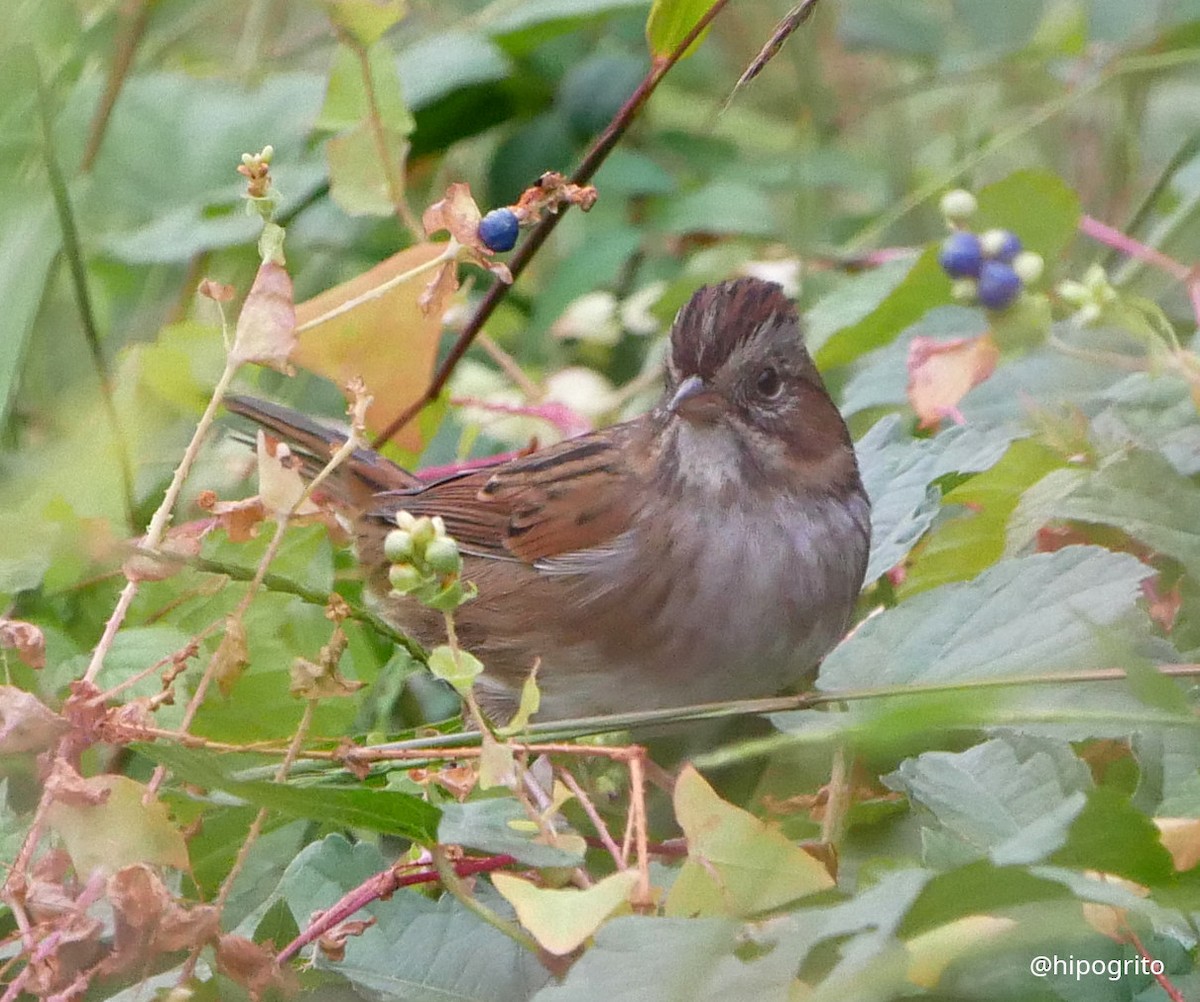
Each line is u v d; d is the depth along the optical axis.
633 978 3.55
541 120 3.80
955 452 3.67
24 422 3.70
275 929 3.59
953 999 3.57
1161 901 3.56
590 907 3.57
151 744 3.58
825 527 3.67
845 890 3.59
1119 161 3.81
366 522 3.70
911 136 3.87
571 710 3.68
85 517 3.63
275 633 3.66
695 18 3.66
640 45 3.82
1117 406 3.67
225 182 3.77
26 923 3.57
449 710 3.69
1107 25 3.82
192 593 3.65
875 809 3.62
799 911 3.57
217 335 3.69
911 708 3.56
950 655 3.62
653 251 3.81
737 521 3.66
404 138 3.71
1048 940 3.56
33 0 3.65
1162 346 3.65
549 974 3.59
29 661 3.59
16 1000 3.58
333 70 3.68
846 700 3.61
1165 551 3.63
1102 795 3.56
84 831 3.58
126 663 3.64
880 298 3.72
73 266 3.65
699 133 3.82
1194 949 3.58
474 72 3.78
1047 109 3.78
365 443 3.62
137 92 3.77
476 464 3.72
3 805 3.61
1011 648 3.62
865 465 3.68
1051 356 3.70
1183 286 3.74
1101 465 3.65
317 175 3.76
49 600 3.68
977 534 3.66
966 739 3.62
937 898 3.55
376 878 3.59
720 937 3.55
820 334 3.72
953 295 3.67
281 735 3.65
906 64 3.88
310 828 3.64
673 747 3.68
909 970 3.55
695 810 3.57
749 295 3.67
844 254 3.77
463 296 3.71
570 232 3.82
